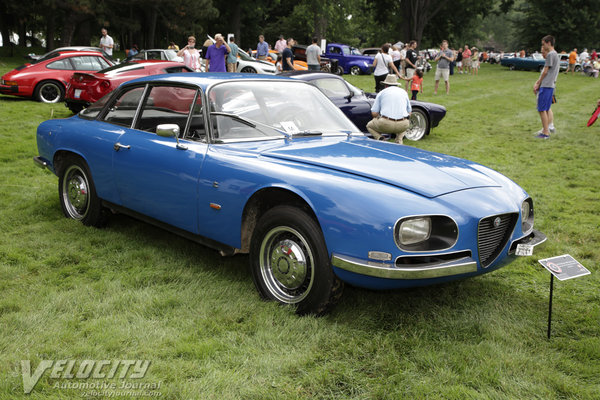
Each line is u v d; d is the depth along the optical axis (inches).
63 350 106.8
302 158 129.3
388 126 307.0
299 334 115.7
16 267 151.7
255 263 132.6
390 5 1788.9
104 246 171.8
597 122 495.5
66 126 192.4
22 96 508.4
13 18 1588.3
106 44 788.6
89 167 179.5
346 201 113.2
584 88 900.6
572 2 2004.2
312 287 120.3
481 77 1127.6
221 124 144.7
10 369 100.0
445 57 710.5
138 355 106.6
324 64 930.7
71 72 520.4
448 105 613.9
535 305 136.1
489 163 314.5
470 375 101.2
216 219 137.9
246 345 111.8
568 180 279.0
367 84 810.8
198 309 127.2
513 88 861.2
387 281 110.5
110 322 119.5
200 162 140.5
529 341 116.4
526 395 96.0
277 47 1063.6
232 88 153.9
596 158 334.0
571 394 96.4
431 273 109.3
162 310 126.7
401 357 108.9
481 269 119.3
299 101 163.9
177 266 155.7
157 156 152.3
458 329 121.0
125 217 201.9
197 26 1557.6
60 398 91.6
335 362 105.4
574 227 200.8
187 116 150.7
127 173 163.2
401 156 137.7
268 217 127.0
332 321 123.3
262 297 132.2
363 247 110.3
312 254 119.2
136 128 167.0
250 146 140.6
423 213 110.1
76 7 1208.8
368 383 99.1
